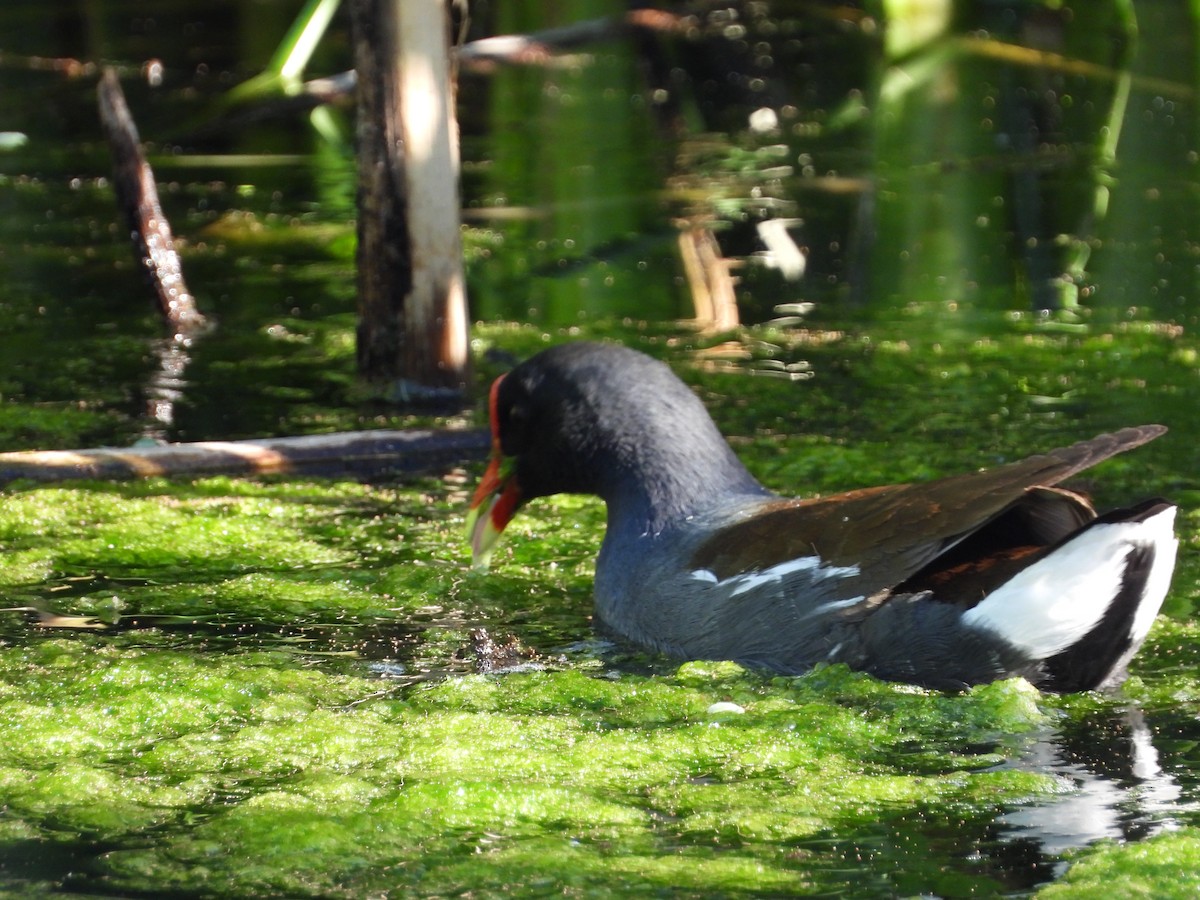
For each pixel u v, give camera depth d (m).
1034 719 7.13
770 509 8.36
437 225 12.71
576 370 9.21
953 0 25.23
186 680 7.64
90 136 21.83
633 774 6.68
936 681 7.39
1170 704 7.30
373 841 5.98
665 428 8.91
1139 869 5.56
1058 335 14.34
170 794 6.46
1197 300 15.14
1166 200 18.38
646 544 8.61
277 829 6.07
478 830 6.08
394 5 12.29
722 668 7.84
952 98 23.00
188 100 22.95
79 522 10.22
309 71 23.83
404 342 12.92
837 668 7.59
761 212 18.22
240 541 9.99
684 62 25.05
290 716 7.34
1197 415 12.02
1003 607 7.14
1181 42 24.97
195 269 16.73
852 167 19.97
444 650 8.28
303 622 8.66
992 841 5.90
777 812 6.23
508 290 16.00
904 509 7.47
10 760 6.88
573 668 8.03
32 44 26.22
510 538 10.27
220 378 13.52
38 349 14.23
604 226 17.95
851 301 15.52
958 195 18.70
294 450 11.52
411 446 11.77
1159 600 7.06
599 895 5.51
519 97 23.69
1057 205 18.25
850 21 26.75
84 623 8.55
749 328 14.73
